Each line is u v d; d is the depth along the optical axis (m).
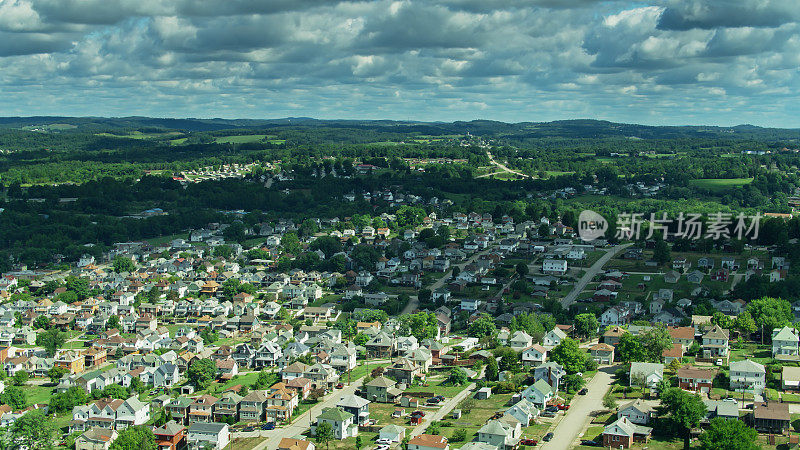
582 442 191.75
